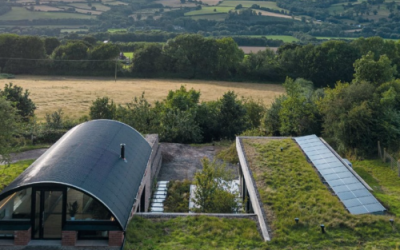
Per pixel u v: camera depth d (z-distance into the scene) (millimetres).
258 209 18125
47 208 16406
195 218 17969
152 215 18281
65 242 16094
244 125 42906
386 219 17047
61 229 16375
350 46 79625
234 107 42656
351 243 15766
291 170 22125
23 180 16516
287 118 36625
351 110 29516
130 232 16656
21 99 40875
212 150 35688
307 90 48344
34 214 16438
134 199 18000
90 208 16250
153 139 29781
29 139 35625
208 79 87500
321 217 17250
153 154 27562
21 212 16484
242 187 24641
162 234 16828
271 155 24297
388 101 29875
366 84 32094
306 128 35438
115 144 21375
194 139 39969
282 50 89188
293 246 15656
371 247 15383
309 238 16078
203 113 43406
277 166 22672
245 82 85750
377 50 79875
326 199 18703
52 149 20000
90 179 16812
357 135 28812
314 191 19656
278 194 19375
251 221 17797
